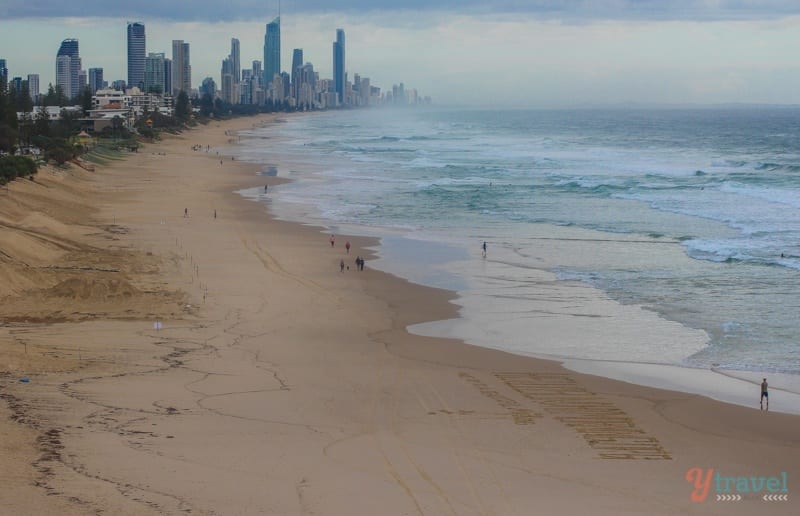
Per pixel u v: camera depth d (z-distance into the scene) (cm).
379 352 4244
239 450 2828
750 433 3194
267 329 4612
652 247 7319
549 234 8044
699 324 4838
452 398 3525
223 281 5766
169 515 2291
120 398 3312
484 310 5181
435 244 7494
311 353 4178
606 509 2489
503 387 3703
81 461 2636
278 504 2414
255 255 6806
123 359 3894
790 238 7700
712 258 6769
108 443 2811
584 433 3148
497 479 2683
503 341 4500
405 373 3881
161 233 7731
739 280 5969
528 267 6488
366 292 5631
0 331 4294
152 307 4922
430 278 6100
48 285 5312
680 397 3609
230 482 2555
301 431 3053
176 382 3584
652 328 4759
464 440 3030
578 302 5378
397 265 6556
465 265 6569
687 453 2980
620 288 5772
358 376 3806
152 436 2912
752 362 4141
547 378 3859
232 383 3616
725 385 3788
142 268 6031
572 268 6438
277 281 5859
